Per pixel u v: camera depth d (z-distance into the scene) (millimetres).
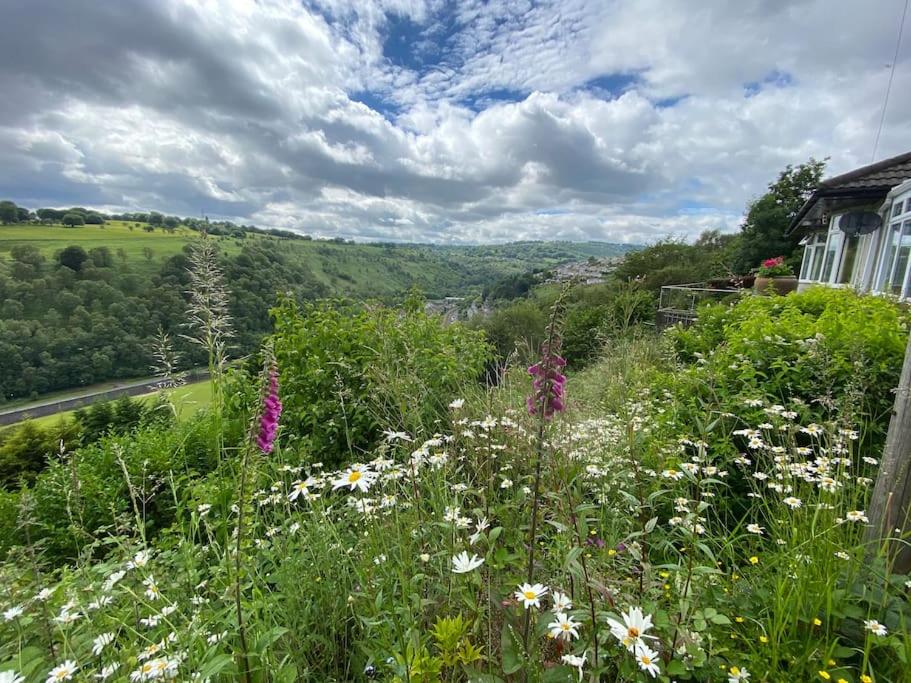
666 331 8586
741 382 3975
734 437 3486
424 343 5578
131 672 1510
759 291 13062
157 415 4254
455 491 2314
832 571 1750
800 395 3779
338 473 3045
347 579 2166
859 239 12523
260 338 5348
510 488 2523
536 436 1626
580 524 1642
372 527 2256
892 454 1966
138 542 2451
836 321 4449
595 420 3959
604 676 1447
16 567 2178
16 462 8352
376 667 1635
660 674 1205
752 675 1473
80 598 2088
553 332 1506
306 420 4941
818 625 1627
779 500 2457
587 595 1502
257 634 1638
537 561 1809
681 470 2619
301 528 2518
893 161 11352
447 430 3721
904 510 1892
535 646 1376
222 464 2979
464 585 1623
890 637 1446
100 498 4383
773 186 24875
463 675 1500
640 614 1230
